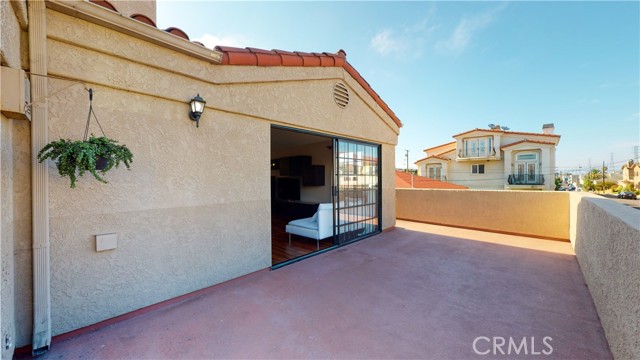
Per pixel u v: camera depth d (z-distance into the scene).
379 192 6.46
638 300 1.51
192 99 2.86
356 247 5.24
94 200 2.29
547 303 2.86
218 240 3.20
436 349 2.07
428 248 5.17
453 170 22.31
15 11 1.79
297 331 2.32
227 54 3.14
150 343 2.13
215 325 2.41
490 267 4.06
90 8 2.13
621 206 2.78
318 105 4.53
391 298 2.99
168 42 2.61
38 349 1.96
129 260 2.49
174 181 2.80
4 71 1.62
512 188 19.06
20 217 1.95
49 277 2.03
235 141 3.37
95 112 2.28
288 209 8.86
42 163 1.98
